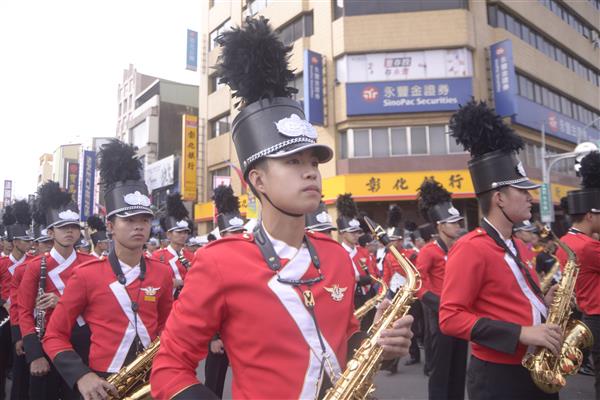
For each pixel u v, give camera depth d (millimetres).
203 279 1552
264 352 1483
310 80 15984
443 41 15656
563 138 20266
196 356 1538
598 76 25719
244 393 1482
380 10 16141
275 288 1529
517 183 2598
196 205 22203
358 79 15977
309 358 1490
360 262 7215
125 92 36281
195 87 29828
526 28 19578
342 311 1654
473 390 2631
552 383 2299
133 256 3143
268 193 1611
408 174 15336
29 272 3816
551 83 19953
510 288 2504
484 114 2768
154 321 3113
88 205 26297
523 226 7465
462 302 2506
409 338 1674
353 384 1513
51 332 2832
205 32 23688
